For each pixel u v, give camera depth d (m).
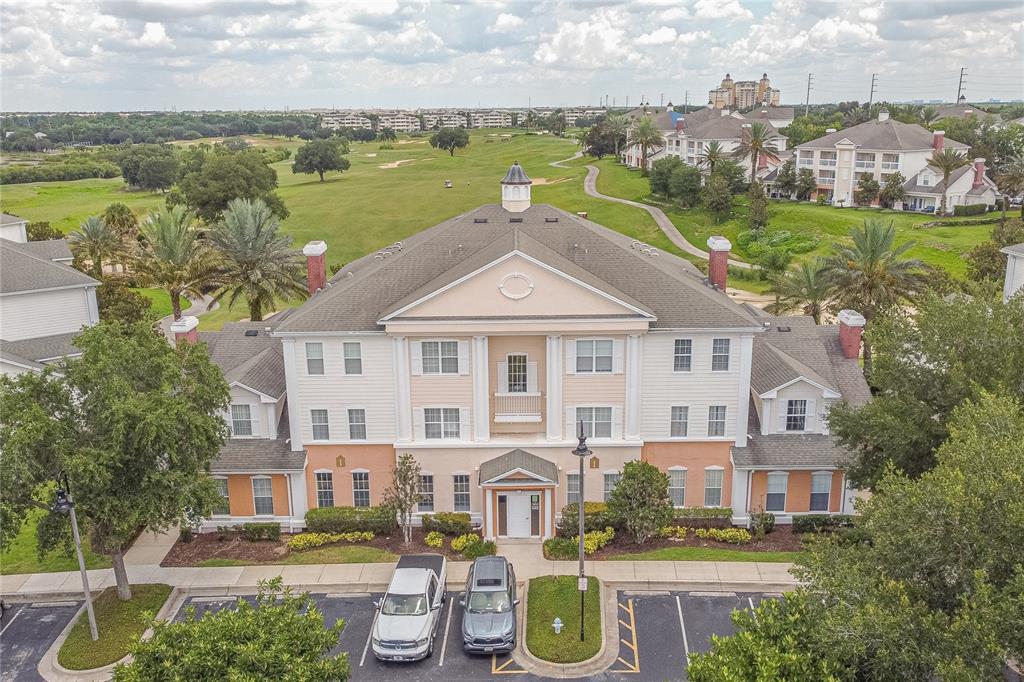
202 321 80.56
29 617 32.88
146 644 20.06
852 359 43.62
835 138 129.88
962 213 112.00
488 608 30.77
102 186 193.25
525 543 38.38
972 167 117.12
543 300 37.22
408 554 37.34
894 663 19.45
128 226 105.19
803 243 103.81
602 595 33.62
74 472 27.98
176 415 30.02
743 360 38.41
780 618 21.08
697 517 39.78
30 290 53.47
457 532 39.06
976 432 23.05
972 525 19.80
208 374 32.94
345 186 168.38
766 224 113.38
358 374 38.81
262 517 40.09
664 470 40.06
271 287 60.66
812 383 39.22
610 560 36.44
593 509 39.12
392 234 123.44
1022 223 85.31
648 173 155.75
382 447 39.66
